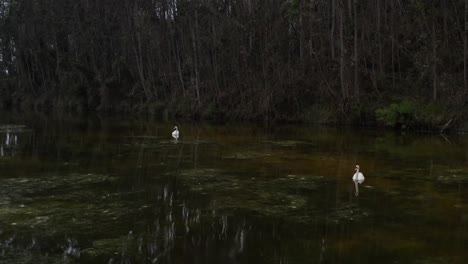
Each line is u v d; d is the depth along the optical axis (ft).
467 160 73.05
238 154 81.71
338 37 147.33
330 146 91.09
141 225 41.42
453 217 42.75
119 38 222.69
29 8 258.78
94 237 38.37
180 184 57.88
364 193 52.39
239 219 43.09
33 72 275.59
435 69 119.34
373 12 145.07
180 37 199.82
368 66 148.15
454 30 128.36
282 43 154.51
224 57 171.12
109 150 87.40
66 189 55.21
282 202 49.01
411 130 118.11
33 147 91.50
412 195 51.19
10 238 38.09
